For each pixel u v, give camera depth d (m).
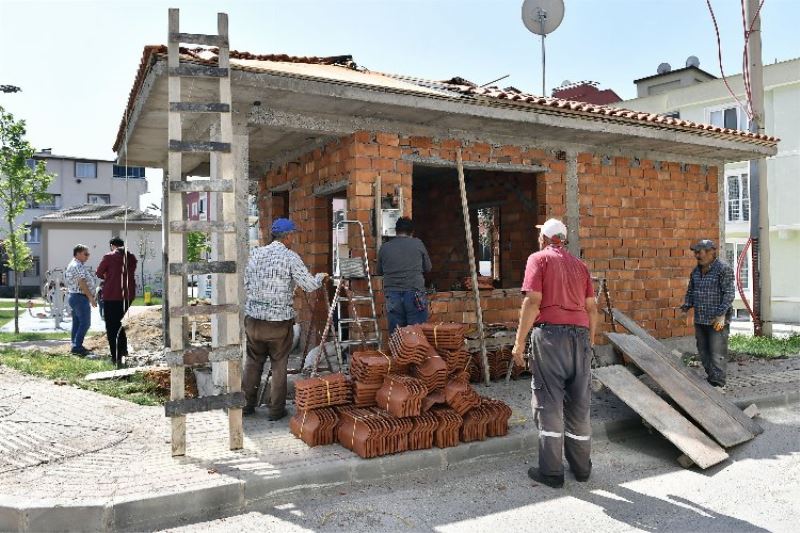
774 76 20.78
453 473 4.79
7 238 14.92
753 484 4.59
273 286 5.65
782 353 10.11
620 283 8.87
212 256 6.47
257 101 6.26
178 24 4.78
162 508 3.86
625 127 7.96
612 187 8.85
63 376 7.79
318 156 7.94
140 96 6.34
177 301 4.72
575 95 26.48
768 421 6.30
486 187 10.74
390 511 4.05
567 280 4.61
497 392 6.94
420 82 7.89
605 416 6.01
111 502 3.76
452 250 11.73
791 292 20.62
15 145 14.77
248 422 5.73
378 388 5.22
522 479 4.68
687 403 5.78
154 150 8.80
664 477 4.77
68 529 3.69
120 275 9.16
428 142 7.47
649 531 3.76
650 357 6.54
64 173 41.34
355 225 7.05
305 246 8.37
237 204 6.43
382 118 7.12
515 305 8.11
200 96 5.99
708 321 7.37
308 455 4.71
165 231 9.95
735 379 7.85
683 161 9.60
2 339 12.62
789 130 20.59
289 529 3.78
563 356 4.53
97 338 12.14
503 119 7.08
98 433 5.38
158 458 4.67
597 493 4.41
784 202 20.66
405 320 6.68
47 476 4.26
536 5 9.92
